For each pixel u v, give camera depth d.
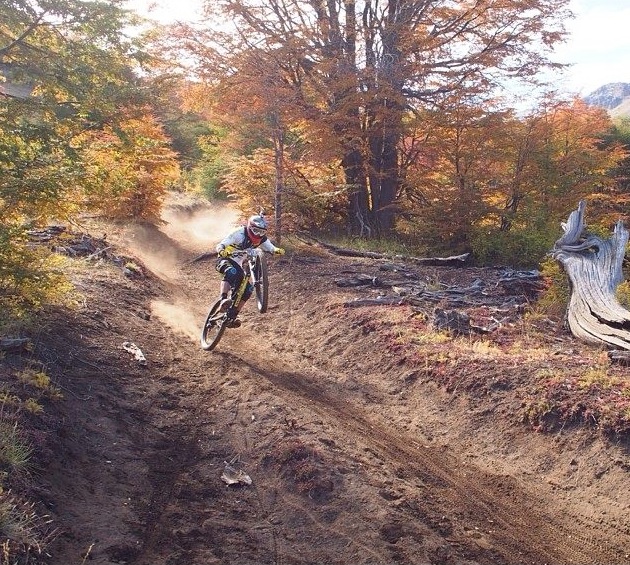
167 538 4.90
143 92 9.23
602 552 5.42
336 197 21.50
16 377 6.16
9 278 7.43
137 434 6.33
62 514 4.71
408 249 18.78
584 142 20.81
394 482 6.21
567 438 6.64
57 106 8.38
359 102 19.53
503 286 12.19
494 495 6.27
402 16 21.02
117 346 8.29
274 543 5.15
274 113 17.39
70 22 8.66
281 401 7.59
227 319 8.63
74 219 8.73
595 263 10.85
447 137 18.41
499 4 19.73
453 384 7.95
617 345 8.38
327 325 10.63
